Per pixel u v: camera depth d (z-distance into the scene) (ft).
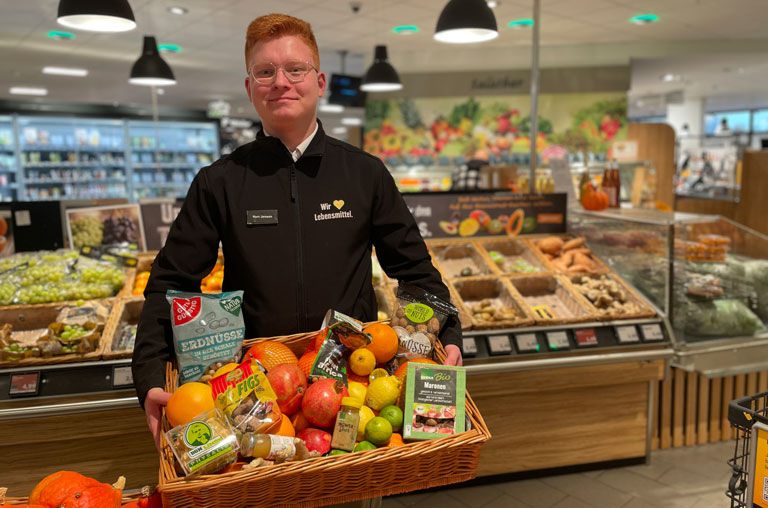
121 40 23.81
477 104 29.71
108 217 10.51
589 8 21.62
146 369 4.40
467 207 11.17
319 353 4.51
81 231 10.27
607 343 9.09
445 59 29.48
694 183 32.73
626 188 20.92
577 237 11.62
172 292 4.64
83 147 38.60
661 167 28.43
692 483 9.29
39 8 19.02
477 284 10.18
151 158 41.65
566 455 9.49
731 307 9.89
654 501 8.80
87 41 23.81
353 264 5.21
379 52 22.71
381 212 5.38
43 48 24.91
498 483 9.36
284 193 4.99
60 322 7.77
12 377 7.02
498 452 9.23
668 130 28.22
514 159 29.86
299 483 3.70
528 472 9.42
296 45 4.70
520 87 29.37
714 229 10.14
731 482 4.89
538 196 11.52
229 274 5.16
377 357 4.78
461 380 4.36
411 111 30.01
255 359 4.38
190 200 4.98
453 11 12.78
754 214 18.08
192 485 3.48
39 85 33.71
